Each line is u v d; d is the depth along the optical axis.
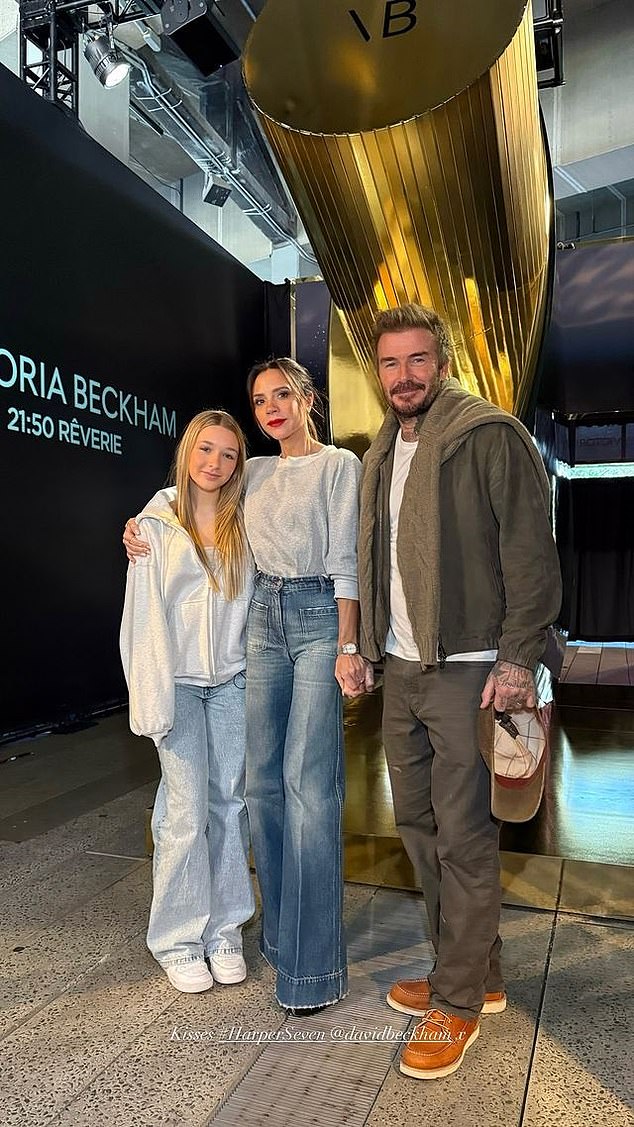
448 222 2.69
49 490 5.09
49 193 5.05
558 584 1.59
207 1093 1.53
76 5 5.77
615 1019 1.76
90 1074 1.59
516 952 2.06
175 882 1.92
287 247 10.59
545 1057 1.63
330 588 1.82
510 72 2.40
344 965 1.84
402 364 1.66
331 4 2.53
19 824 3.25
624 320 6.24
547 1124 1.43
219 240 11.02
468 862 1.62
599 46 8.40
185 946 1.93
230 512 1.96
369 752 3.53
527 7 2.40
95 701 5.63
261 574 1.91
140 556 1.91
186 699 1.97
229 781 2.01
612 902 2.26
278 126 2.57
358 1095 1.52
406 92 2.43
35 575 5.01
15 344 4.78
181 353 6.55
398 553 1.67
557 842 2.44
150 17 5.98
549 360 6.38
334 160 2.60
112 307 5.69
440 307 2.96
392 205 2.68
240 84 7.41
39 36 6.05
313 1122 1.45
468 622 1.62
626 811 2.77
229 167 8.19
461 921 1.61
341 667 1.77
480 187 2.58
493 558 1.63
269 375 1.86
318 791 1.78
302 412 1.88
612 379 6.50
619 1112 1.46
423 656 1.61
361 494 1.77
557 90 8.72
